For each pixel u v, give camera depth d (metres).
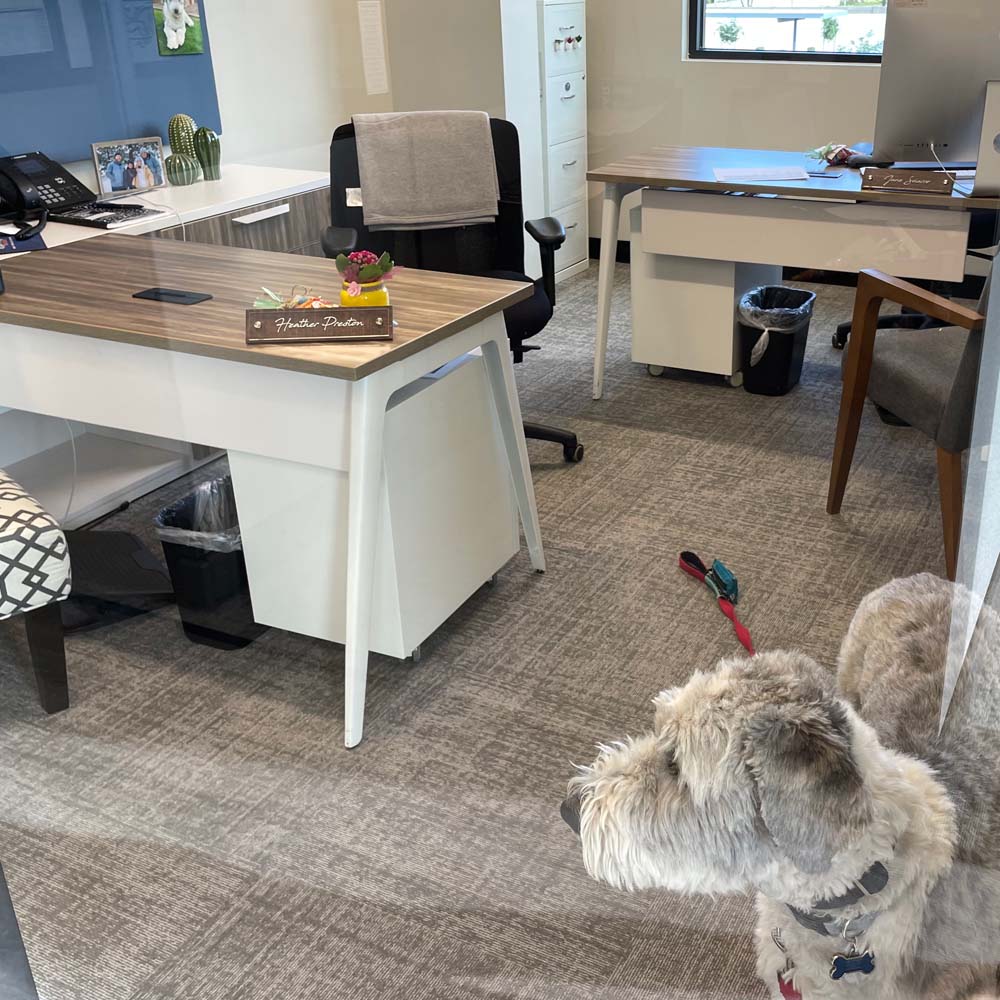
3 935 1.45
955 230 2.06
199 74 2.05
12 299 1.82
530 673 1.87
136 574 1.81
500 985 1.33
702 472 2.38
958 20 1.88
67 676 1.84
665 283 2.68
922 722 0.99
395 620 1.82
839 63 2.03
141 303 1.80
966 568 1.02
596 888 1.43
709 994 1.28
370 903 1.46
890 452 2.08
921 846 0.88
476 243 2.24
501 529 2.07
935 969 0.93
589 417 2.67
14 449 1.76
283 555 1.85
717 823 0.87
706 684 0.92
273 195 2.09
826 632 1.79
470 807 1.60
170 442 1.80
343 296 1.80
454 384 1.86
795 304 2.71
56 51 1.99
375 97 2.10
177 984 1.38
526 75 2.15
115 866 1.55
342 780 1.68
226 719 1.81
